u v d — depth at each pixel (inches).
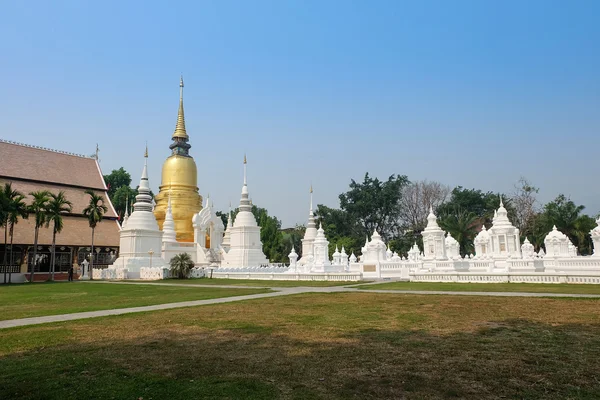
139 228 2134.6
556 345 438.0
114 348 453.4
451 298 871.1
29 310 791.1
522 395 297.6
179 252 2443.4
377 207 3996.1
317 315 661.3
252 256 2375.7
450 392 304.8
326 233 3937.0
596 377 334.0
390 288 1179.3
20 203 1873.8
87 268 2210.9
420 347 436.5
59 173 2805.1
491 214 3496.6
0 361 404.5
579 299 805.2
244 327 563.2
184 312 727.1
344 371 358.0
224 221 3971.5
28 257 2541.8
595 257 1641.2
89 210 2151.8
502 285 1183.6
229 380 337.4
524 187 3277.6
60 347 462.0
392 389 313.0
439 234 1787.6
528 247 2070.6
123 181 4409.5
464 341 461.1
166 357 412.2
